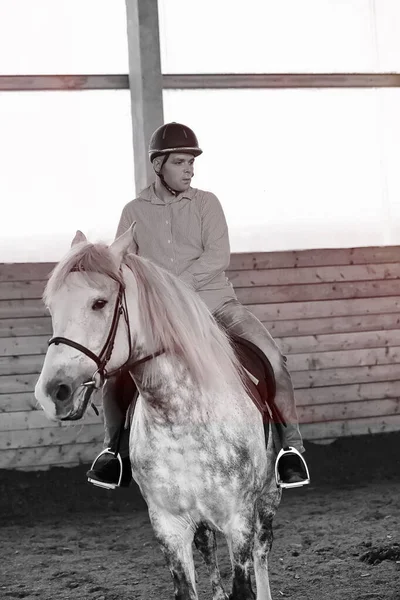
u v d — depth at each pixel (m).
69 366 3.11
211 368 3.52
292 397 4.09
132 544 6.43
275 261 9.16
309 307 9.26
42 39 8.69
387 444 9.12
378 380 9.40
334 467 8.66
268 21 9.23
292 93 9.20
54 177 8.66
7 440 8.47
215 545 4.06
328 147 9.30
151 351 3.42
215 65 9.09
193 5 9.05
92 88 8.68
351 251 9.36
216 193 9.06
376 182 9.43
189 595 3.48
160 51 8.80
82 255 3.25
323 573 5.25
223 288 4.18
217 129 9.04
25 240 8.63
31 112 8.61
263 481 3.78
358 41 9.43
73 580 5.49
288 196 9.25
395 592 4.75
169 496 3.51
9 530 7.14
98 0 8.84
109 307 3.24
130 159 8.84
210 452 3.48
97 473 3.89
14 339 8.55
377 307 9.43
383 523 6.50
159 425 3.48
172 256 4.11
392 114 9.44
